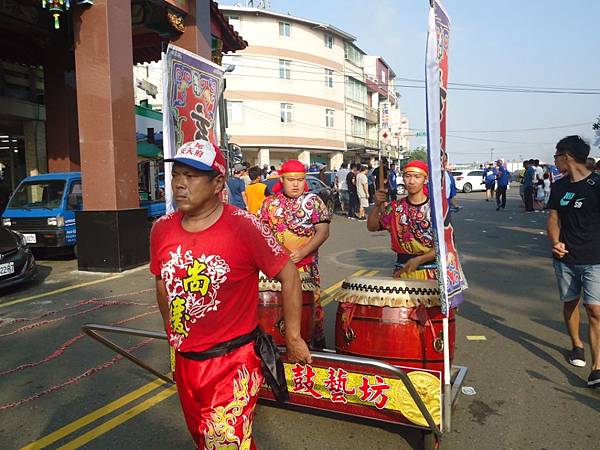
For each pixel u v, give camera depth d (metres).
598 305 4.11
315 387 3.35
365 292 3.44
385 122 36.47
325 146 42.84
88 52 8.88
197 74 4.57
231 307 2.19
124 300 7.23
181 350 2.22
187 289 2.15
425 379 3.00
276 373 2.26
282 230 4.10
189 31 11.29
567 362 4.67
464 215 18.28
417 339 3.29
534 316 6.07
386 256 10.57
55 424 3.74
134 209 9.45
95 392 4.27
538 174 20.22
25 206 10.92
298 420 3.66
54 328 6.02
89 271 9.27
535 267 8.87
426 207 4.00
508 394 4.04
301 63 40.38
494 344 5.16
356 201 18.78
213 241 2.14
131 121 9.38
